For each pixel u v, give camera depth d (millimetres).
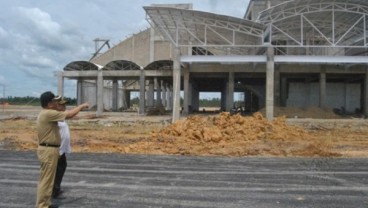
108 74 53062
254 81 57906
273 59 40844
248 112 55750
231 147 19781
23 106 82188
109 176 11703
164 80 61812
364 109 48281
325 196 9344
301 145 20312
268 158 16062
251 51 53656
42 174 7328
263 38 44562
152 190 9867
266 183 10859
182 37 49156
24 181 10828
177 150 18609
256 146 20031
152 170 12844
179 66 41719
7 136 23953
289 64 47250
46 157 7242
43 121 7223
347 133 28875
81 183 10617
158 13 39906
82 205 8336
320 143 21688
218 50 54688
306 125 35094
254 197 9203
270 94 40688
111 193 9484
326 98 53594
